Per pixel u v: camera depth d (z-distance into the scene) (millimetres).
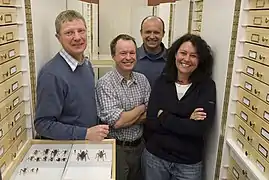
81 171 1299
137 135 1948
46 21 1828
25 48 1423
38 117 1451
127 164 1994
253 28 1311
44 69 1479
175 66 1813
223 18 1598
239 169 1466
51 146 1529
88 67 1688
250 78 1347
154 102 1824
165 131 1798
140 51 2379
